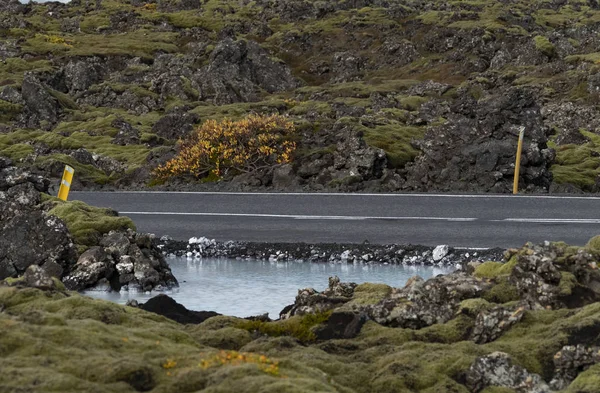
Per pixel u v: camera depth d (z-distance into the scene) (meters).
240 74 107.75
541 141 45.09
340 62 130.88
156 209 38.22
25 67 117.31
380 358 11.16
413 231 30.94
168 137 71.12
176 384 8.55
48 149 64.50
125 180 52.19
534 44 117.06
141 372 8.55
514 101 46.22
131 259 24.34
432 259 27.00
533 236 28.97
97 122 81.19
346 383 10.24
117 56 126.44
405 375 10.37
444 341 12.02
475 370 10.36
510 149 43.88
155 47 135.00
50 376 8.09
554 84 97.38
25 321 10.16
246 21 158.75
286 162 48.47
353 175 45.00
